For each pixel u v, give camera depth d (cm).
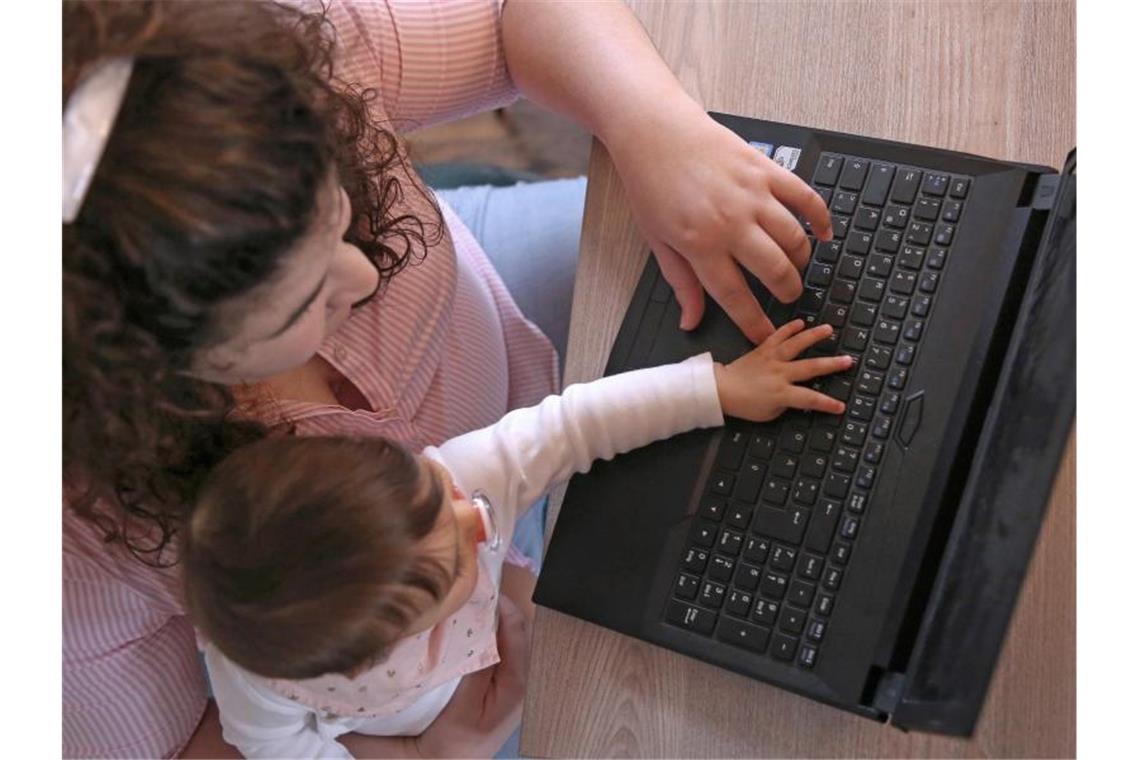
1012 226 71
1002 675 65
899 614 66
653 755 70
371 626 63
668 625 70
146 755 87
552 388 105
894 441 69
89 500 68
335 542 62
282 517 62
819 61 81
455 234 100
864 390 71
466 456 78
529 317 111
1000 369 69
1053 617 65
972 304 70
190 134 49
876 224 74
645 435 74
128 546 71
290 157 51
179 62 50
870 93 79
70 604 76
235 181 49
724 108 81
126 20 51
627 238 81
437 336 86
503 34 87
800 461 71
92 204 49
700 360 75
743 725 69
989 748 65
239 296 51
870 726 67
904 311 72
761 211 74
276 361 58
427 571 65
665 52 84
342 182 63
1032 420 61
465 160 151
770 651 68
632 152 78
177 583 78
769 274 73
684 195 76
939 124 77
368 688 76
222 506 63
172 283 50
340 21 79
